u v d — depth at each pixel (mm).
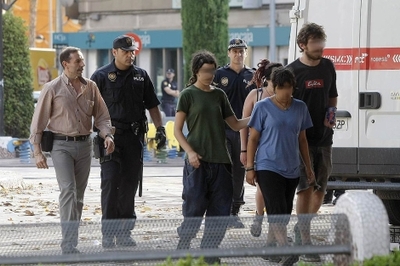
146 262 15984
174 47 97625
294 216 15867
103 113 23125
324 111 21781
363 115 25141
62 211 22578
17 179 39750
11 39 68188
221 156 20891
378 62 25031
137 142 23719
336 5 25453
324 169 22094
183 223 16125
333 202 31578
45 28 128250
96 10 101562
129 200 23781
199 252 15250
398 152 24938
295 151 20719
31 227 16344
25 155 58844
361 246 14469
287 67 21438
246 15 93750
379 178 25219
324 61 21859
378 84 25047
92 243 16328
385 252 14477
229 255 15250
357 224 14570
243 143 22906
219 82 27031
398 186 24812
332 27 25469
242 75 27062
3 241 16312
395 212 27500
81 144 22719
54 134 22594
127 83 23594
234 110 27047
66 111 22500
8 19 68438
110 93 23500
